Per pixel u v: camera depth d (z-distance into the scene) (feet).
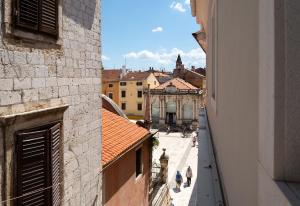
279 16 3.95
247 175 6.08
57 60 19.07
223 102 12.34
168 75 276.00
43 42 17.30
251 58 5.73
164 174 67.31
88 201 25.26
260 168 4.71
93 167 26.40
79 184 23.25
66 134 20.66
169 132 172.24
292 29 3.89
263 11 4.57
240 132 7.15
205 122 33.68
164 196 63.98
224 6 11.80
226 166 10.72
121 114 55.47
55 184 18.04
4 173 14.11
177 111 179.11
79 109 22.90
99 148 27.78
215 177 13.52
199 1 27.66
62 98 19.90
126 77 224.74
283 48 3.93
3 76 14.11
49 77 18.10
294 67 3.89
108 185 32.48
